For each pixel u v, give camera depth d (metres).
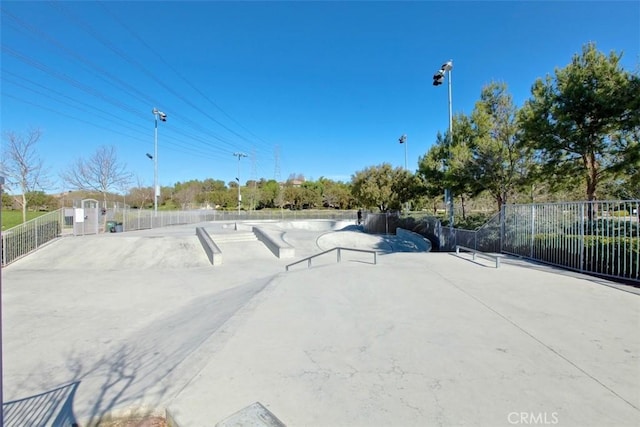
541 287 6.23
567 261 7.98
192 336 4.91
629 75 8.94
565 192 14.92
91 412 2.95
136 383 3.53
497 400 2.68
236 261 12.92
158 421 2.76
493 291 6.00
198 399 2.78
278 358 3.49
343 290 6.28
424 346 3.72
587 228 7.54
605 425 2.37
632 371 3.11
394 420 2.45
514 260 9.34
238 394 2.83
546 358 3.39
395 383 2.96
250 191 54.84
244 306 5.35
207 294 8.44
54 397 3.36
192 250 13.70
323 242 18.06
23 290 8.84
